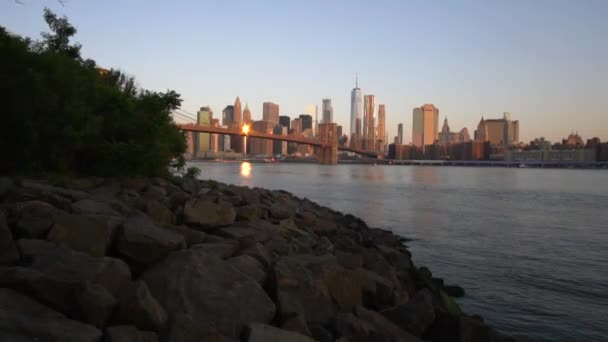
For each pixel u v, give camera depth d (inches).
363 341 304.5
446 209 1994.3
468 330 371.2
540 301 658.8
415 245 1087.0
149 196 563.8
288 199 1070.4
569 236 1289.4
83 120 663.1
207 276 287.9
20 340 186.2
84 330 204.7
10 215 324.8
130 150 682.2
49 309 220.2
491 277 792.9
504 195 3009.4
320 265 380.8
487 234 1293.1
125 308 233.3
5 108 579.5
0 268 232.7
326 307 333.7
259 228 525.7
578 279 783.7
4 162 599.2
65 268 253.8
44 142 621.6
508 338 378.3
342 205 2092.8
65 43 910.4
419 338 351.9
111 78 1024.9
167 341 219.3
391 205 2124.8
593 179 6476.4
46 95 593.9
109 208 413.7
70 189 512.1
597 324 569.6
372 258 595.5
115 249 322.0
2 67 582.9
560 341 517.3
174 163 948.6
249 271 336.5
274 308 292.0
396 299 419.5
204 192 751.7
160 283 275.6
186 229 401.4
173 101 845.2
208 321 258.4
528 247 1092.5
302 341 251.0
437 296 575.2
